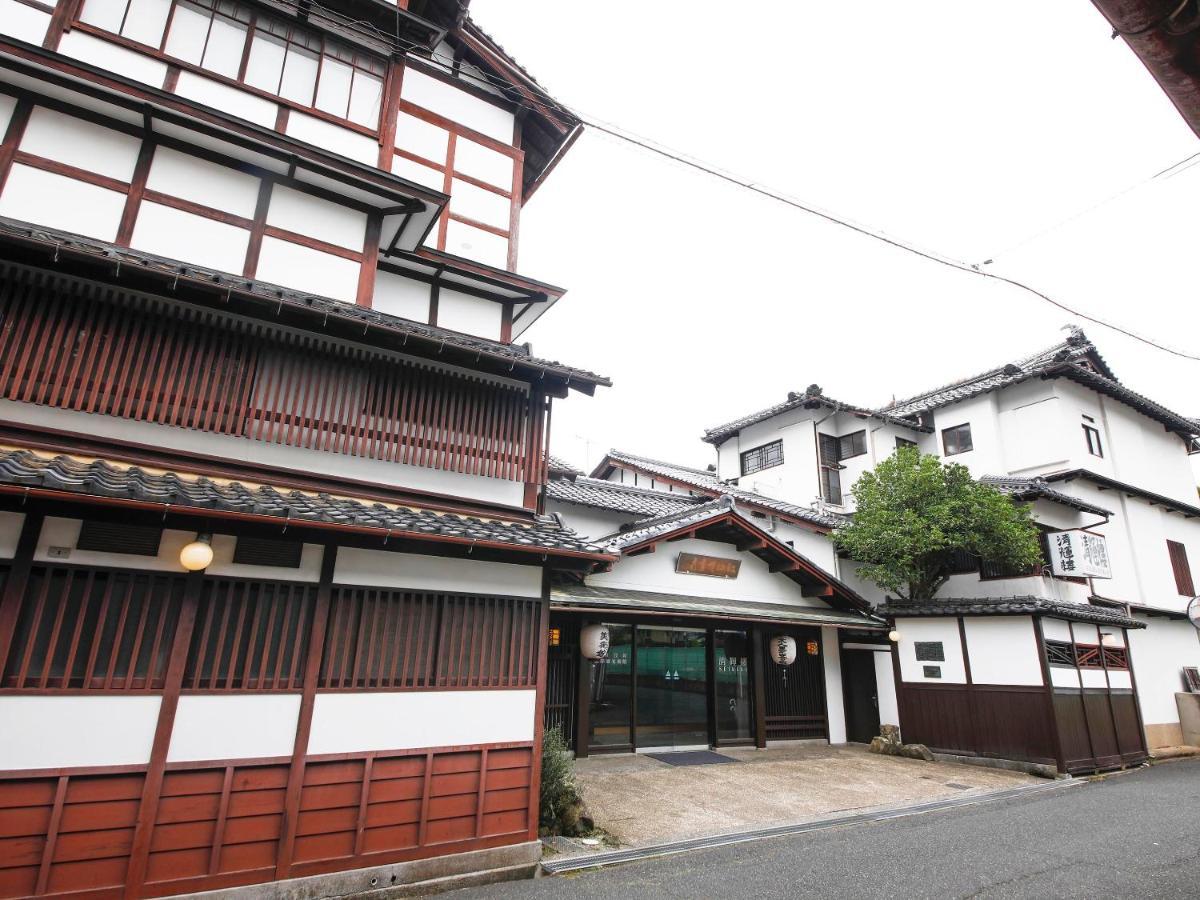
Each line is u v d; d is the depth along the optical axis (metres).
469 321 10.47
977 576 17.30
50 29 7.56
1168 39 2.65
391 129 9.71
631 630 13.20
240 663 5.91
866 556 16.09
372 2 9.40
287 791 5.77
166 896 5.14
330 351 7.75
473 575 7.24
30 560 5.18
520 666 7.35
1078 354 19.94
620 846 7.56
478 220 10.80
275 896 5.54
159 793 5.28
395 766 6.34
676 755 12.81
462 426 8.47
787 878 6.59
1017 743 12.96
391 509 7.20
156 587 5.66
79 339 6.46
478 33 11.02
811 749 14.54
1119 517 19.59
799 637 15.87
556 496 14.59
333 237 8.80
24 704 4.97
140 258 6.23
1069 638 14.09
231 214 8.17
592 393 9.42
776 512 18.52
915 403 22.58
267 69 8.89
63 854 4.89
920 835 8.21
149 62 8.10
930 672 14.51
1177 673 19.31
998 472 19.73
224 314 7.19
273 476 7.21
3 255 6.03
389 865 6.07
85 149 7.49
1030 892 6.29
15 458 5.23
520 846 6.80
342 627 6.39
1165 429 23.33
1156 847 7.75
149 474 6.18
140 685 5.40
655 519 15.05
